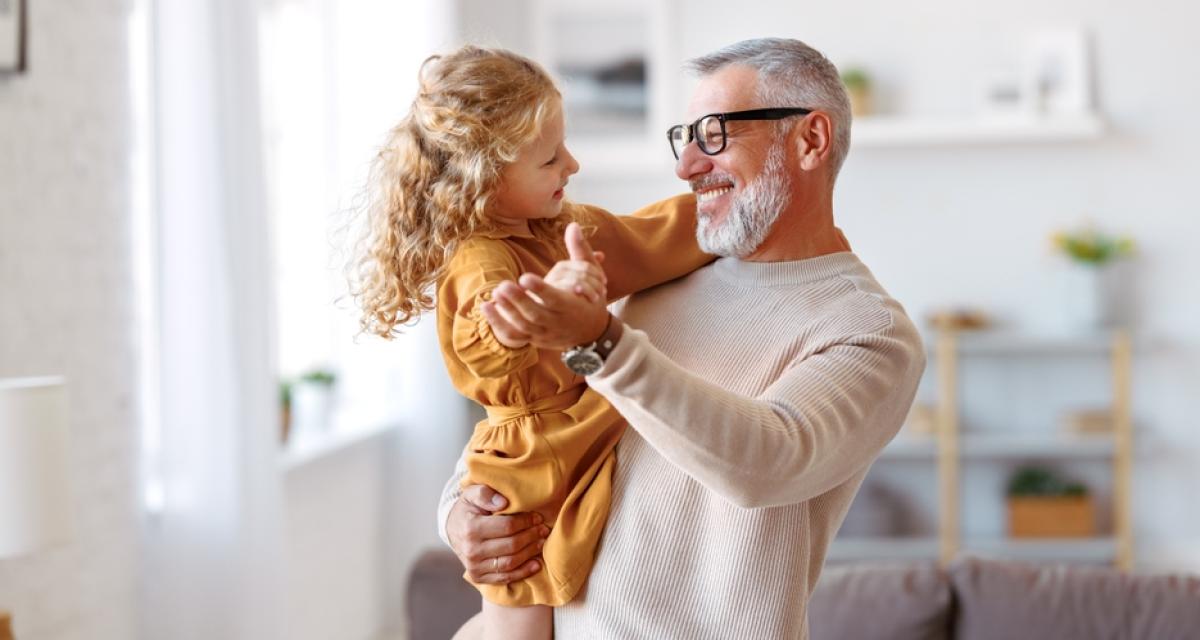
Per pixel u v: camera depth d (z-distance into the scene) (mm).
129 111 3543
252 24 3709
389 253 1603
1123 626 2752
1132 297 6582
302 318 5543
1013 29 6578
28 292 3086
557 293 1248
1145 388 6598
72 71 3275
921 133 6445
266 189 3771
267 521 3658
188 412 3516
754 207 1700
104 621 3371
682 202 1908
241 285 3598
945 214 6680
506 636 1674
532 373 1619
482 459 1623
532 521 1645
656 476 1624
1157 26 6516
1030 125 6379
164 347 3500
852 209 6738
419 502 5719
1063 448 6270
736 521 1571
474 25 6242
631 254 1806
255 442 3631
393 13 5566
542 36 6805
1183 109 6516
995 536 6645
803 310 1660
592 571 1635
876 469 6766
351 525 5309
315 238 5559
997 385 6715
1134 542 6590
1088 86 6551
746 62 1729
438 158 1591
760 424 1370
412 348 5723
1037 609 2791
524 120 1579
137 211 3756
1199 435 6551
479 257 1539
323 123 5555
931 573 2895
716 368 1683
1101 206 6586
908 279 6715
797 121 1703
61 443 2510
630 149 6770
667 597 1594
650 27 6762
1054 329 6613
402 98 5547
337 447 4859
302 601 4730
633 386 1307
